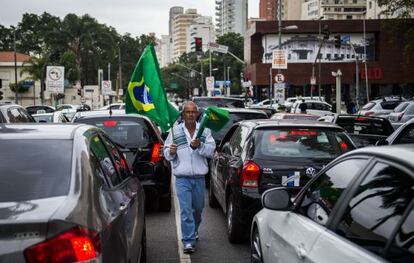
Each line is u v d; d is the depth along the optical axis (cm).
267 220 467
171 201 1028
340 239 316
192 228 707
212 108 686
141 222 548
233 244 753
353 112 3903
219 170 889
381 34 6366
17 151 388
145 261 607
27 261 291
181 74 11844
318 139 728
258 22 6494
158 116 713
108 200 390
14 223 295
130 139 922
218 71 10462
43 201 334
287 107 3459
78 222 316
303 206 407
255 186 695
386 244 273
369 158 335
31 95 7400
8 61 7675
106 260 334
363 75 6359
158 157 914
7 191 348
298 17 13150
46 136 410
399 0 3031
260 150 715
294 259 361
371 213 301
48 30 6731
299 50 6488
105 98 6650
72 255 301
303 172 692
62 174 365
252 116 1332
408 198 275
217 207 1014
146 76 711
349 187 340
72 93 7600
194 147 695
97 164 416
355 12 13325
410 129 881
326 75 6419
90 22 6688
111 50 6881
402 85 6412
